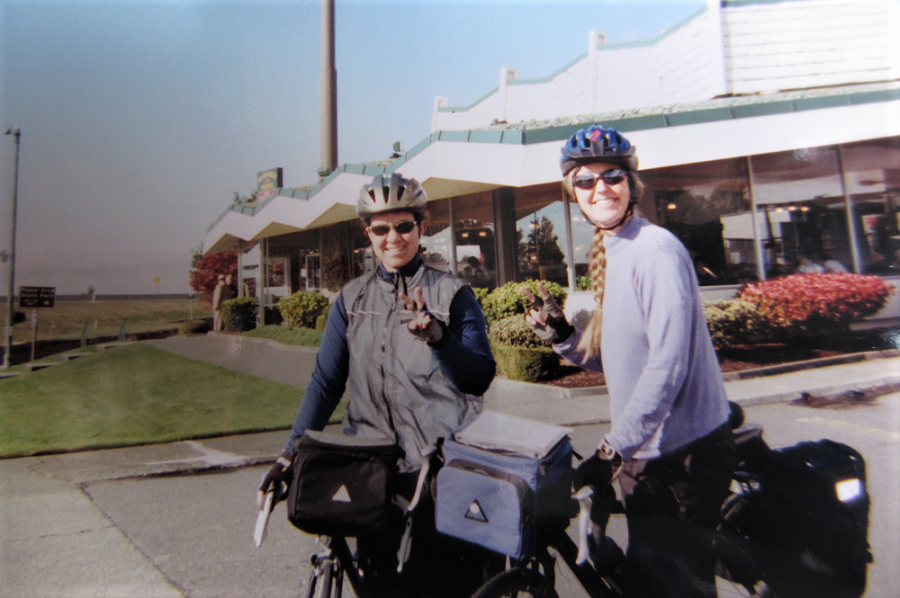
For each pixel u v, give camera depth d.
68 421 3.78
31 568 2.23
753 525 1.77
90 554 2.33
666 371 1.42
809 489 1.69
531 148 3.91
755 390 2.80
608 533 1.75
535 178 3.93
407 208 1.46
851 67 4.64
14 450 3.54
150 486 3.15
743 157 2.94
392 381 1.47
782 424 2.68
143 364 3.84
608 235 1.58
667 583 1.47
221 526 2.64
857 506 1.70
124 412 3.88
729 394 2.81
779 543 1.73
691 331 1.47
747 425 1.85
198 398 3.82
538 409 3.38
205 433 3.80
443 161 4.13
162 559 2.30
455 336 1.40
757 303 2.86
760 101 3.22
